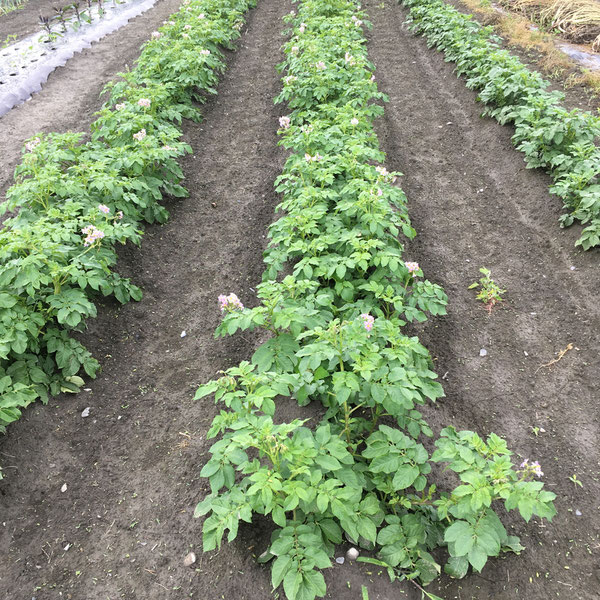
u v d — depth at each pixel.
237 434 2.52
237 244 5.32
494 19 10.43
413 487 2.90
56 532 2.85
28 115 7.63
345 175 5.25
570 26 9.63
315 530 2.49
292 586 2.19
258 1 13.27
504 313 4.41
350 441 2.95
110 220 4.75
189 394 3.72
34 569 2.67
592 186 5.03
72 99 8.16
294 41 8.80
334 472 2.54
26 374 3.43
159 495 3.03
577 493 3.01
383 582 2.52
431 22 10.19
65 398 3.59
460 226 5.55
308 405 3.47
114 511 2.95
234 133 7.43
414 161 6.72
